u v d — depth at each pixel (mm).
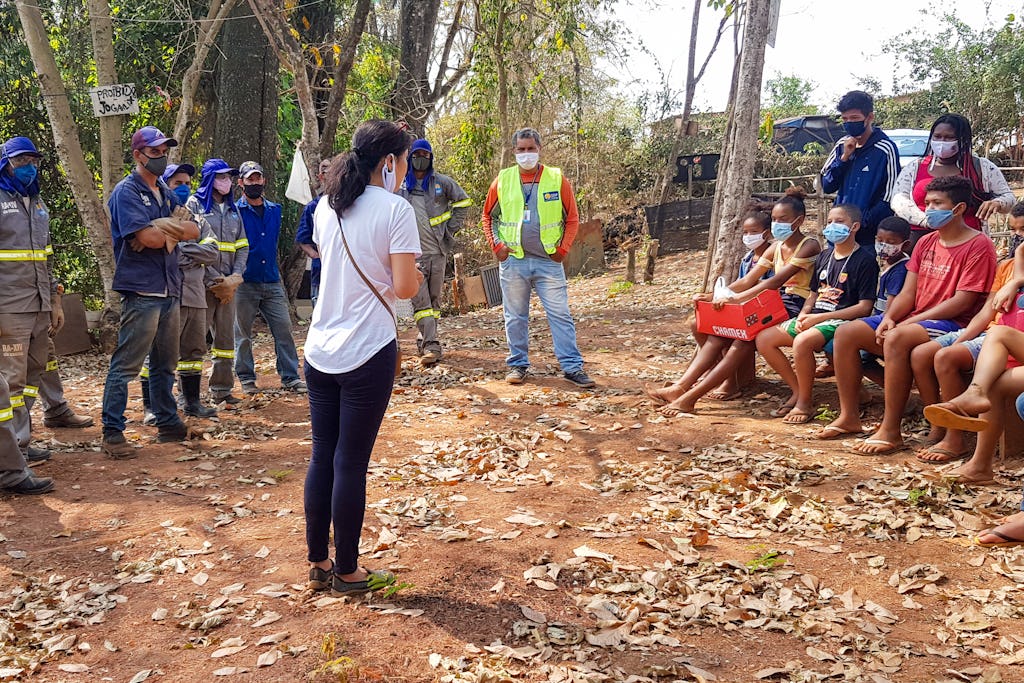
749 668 3412
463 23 19906
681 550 4457
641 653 3533
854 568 4254
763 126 25203
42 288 6148
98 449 6551
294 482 5703
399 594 4043
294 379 8492
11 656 3654
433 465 5934
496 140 20891
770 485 5289
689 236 19719
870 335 5945
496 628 3744
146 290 6242
